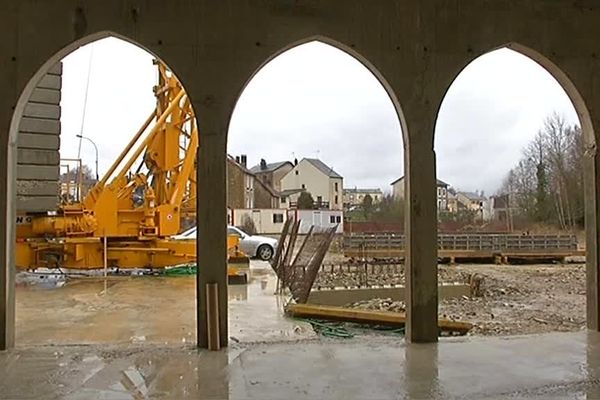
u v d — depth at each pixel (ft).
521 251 81.97
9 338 20.76
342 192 228.84
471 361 19.01
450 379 17.08
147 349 20.68
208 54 21.04
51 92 45.37
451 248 82.99
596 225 23.20
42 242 46.06
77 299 35.83
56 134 45.68
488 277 65.57
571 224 127.95
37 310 31.96
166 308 32.50
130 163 48.32
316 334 27.30
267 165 258.98
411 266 21.81
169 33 20.89
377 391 16.01
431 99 21.99
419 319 21.77
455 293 54.75
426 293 21.80
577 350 20.34
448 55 22.12
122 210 47.88
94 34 20.65
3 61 20.33
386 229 120.26
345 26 21.67
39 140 44.98
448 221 142.51
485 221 146.41
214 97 21.06
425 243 21.84
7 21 20.39
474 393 15.87
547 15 22.75
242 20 21.22
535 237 83.10
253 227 142.31
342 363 18.79
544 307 48.16
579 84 22.93
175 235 49.11
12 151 20.70
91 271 49.57
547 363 18.75
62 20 20.47
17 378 17.25
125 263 47.78
